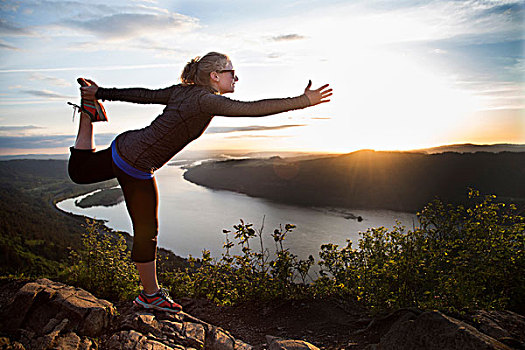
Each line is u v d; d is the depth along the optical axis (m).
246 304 4.27
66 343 2.45
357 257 4.30
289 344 2.65
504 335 2.65
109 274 4.23
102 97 2.26
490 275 3.61
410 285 3.70
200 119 2.16
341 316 3.89
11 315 2.69
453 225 3.96
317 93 2.07
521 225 3.70
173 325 2.74
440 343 2.35
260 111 2.03
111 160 2.29
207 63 2.19
